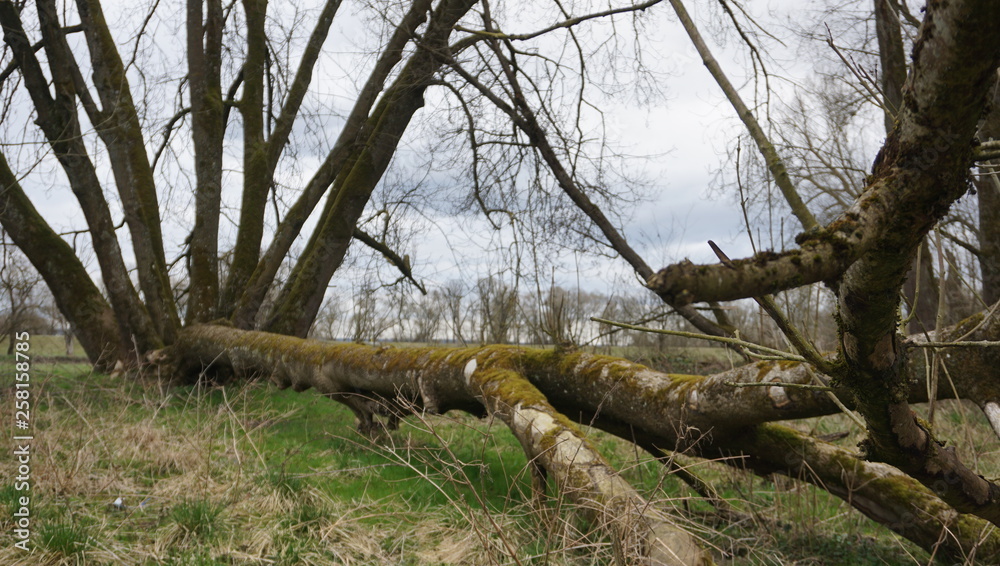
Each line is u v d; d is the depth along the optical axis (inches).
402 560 152.6
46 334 600.1
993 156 62.9
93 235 438.3
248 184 492.4
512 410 188.7
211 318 466.0
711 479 228.8
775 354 88.0
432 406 231.3
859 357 84.0
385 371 251.9
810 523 181.2
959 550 158.2
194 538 160.1
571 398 209.2
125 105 461.1
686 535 131.4
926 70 58.2
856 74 111.7
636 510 132.3
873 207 60.3
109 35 463.5
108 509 178.4
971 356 125.1
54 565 140.7
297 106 494.3
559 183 417.7
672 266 47.1
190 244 552.1
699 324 269.6
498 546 151.0
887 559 168.4
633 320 374.9
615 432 209.8
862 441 109.5
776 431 180.1
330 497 195.8
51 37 415.2
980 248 339.6
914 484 165.9
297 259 509.7
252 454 239.1
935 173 61.1
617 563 122.4
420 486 211.3
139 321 447.5
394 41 409.1
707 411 169.8
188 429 268.2
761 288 50.9
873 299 72.7
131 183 465.1
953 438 241.3
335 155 440.8
